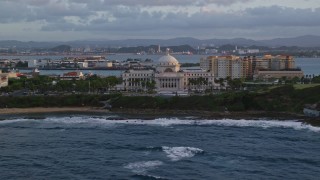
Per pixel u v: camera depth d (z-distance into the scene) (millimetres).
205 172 168250
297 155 195000
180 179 159250
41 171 171875
